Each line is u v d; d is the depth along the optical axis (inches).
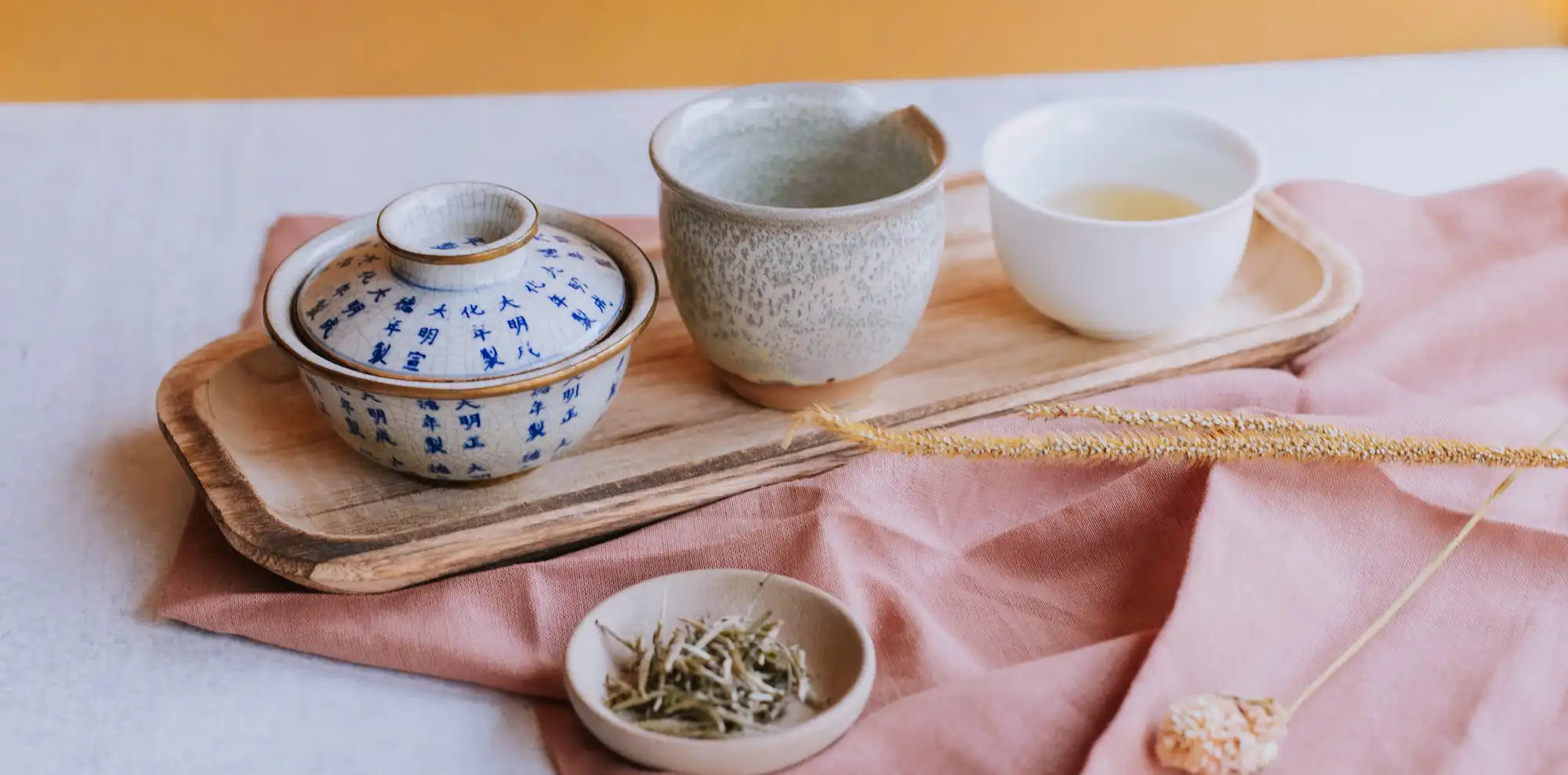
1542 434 23.2
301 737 20.0
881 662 20.4
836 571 20.9
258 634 20.8
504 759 19.8
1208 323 25.4
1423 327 25.4
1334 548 21.6
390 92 37.3
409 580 20.8
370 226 22.3
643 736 18.7
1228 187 25.0
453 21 36.2
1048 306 24.4
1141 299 23.7
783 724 19.4
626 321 21.2
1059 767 19.1
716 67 37.5
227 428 22.7
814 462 22.2
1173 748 18.9
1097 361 23.8
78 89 36.5
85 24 35.5
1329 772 19.2
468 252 20.4
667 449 22.7
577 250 21.8
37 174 31.4
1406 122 33.2
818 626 20.2
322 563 20.5
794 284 21.7
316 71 36.8
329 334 20.7
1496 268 26.2
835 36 37.3
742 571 20.4
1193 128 25.2
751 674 19.4
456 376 20.3
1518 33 39.2
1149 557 21.6
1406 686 20.1
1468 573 21.3
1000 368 24.3
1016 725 19.2
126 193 30.9
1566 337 25.4
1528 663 20.3
